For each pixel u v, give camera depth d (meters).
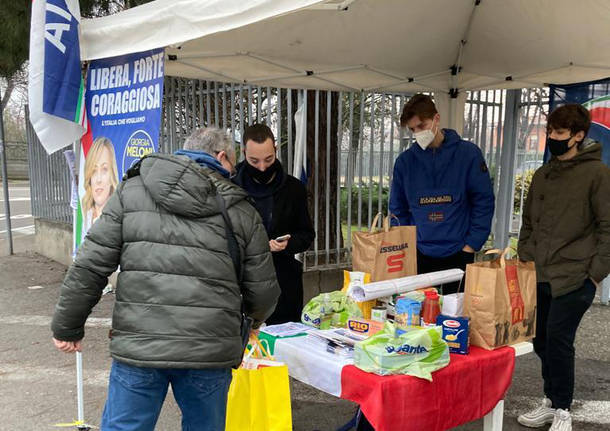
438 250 3.61
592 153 3.00
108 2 7.01
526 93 6.46
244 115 5.64
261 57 4.20
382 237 2.91
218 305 1.96
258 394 2.34
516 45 4.25
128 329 1.93
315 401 3.81
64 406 3.72
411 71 4.90
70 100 3.44
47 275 7.73
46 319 5.75
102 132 3.46
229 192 2.05
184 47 3.86
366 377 2.15
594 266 2.93
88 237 2.03
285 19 3.46
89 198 3.59
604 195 2.89
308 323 2.83
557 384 3.16
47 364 4.51
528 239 3.34
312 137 5.80
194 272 1.94
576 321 3.08
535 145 6.68
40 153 8.95
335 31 3.79
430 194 3.62
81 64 3.48
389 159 6.14
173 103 6.25
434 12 3.73
